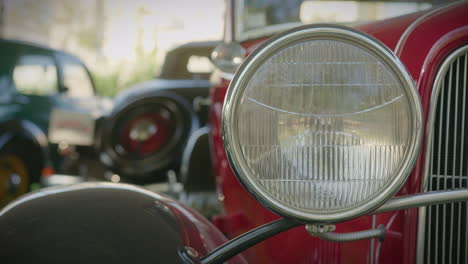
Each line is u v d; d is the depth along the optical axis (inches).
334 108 39.4
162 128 176.6
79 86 190.9
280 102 39.3
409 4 74.9
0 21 415.5
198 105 129.1
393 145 39.4
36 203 48.3
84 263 42.6
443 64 46.3
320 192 39.4
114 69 573.3
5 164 163.5
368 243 50.7
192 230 48.2
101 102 187.5
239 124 39.2
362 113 39.3
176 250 44.7
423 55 47.1
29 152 167.6
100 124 176.4
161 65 203.9
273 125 39.4
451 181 47.2
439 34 47.1
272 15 80.7
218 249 43.6
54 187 52.2
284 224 41.9
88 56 573.0
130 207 48.2
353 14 78.0
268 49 39.0
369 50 39.2
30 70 174.2
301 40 39.3
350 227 52.8
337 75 39.3
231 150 39.0
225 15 90.4
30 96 170.6
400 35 49.7
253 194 39.2
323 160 39.4
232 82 39.2
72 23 568.4
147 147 176.2
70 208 47.3
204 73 196.7
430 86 46.5
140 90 176.9
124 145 175.2
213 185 114.7
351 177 39.4
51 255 43.0
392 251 48.7
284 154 39.4
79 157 175.9
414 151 39.2
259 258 62.2
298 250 56.2
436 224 48.0
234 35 85.7
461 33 46.3
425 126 46.6
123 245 44.2
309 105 39.4
